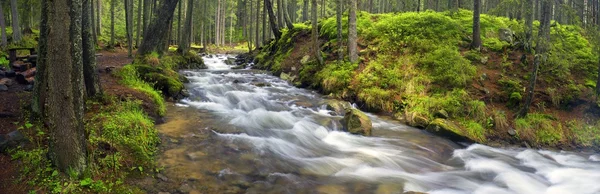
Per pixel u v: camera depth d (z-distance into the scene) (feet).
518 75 46.32
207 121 33.76
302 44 70.13
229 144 27.96
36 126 23.68
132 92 34.27
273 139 30.45
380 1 139.03
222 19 174.40
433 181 25.29
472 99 41.39
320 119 37.37
